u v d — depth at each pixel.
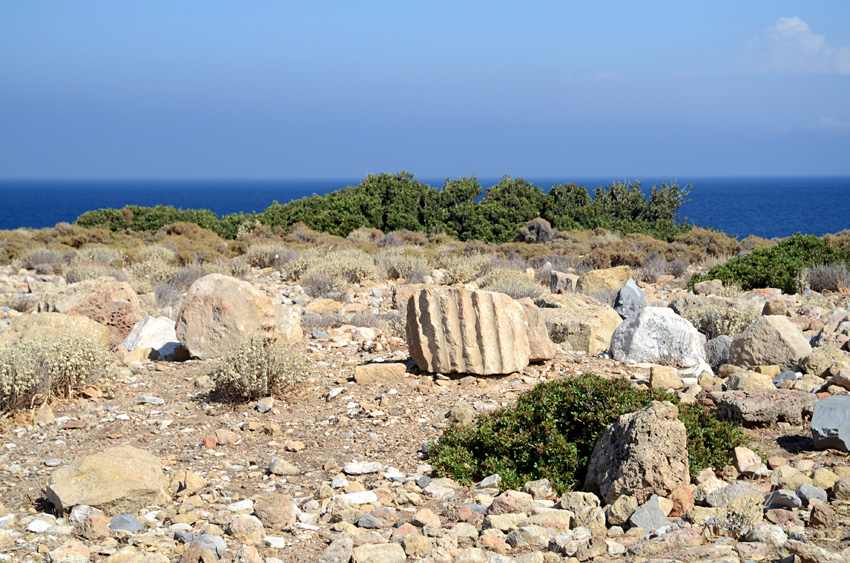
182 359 10.08
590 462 5.29
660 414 4.91
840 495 4.51
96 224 33.53
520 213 33.56
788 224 84.31
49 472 5.89
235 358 8.01
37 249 23.03
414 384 8.05
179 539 4.40
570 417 5.96
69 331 9.72
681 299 11.63
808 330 10.56
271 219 32.94
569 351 9.42
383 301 15.31
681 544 3.96
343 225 32.50
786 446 5.86
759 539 3.88
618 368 8.49
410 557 4.11
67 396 8.07
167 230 31.09
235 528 4.57
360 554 3.96
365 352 10.12
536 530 4.29
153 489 5.07
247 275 20.62
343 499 5.06
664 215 37.34
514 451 5.82
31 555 4.17
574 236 29.77
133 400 8.08
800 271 15.91
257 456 6.32
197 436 6.88
